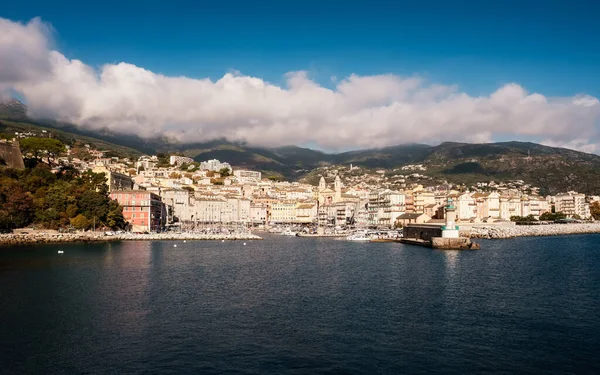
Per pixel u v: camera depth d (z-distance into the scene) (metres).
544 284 94.50
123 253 152.50
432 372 48.38
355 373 48.03
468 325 64.25
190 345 55.97
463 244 176.00
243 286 92.56
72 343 56.66
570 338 58.81
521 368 49.56
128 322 65.31
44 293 84.06
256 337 58.97
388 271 113.94
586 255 150.62
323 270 116.06
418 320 66.69
